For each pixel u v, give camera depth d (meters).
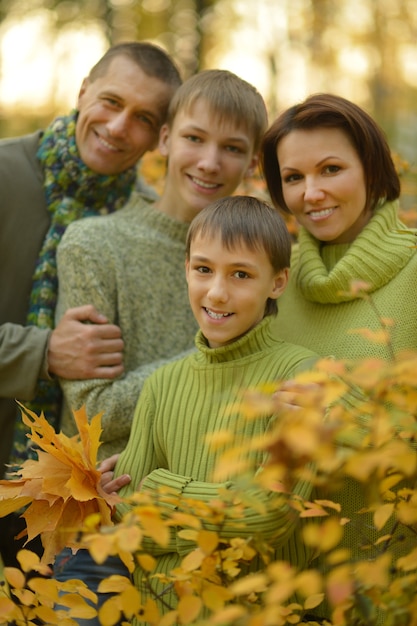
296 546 1.52
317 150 1.74
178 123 2.08
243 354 1.62
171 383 1.71
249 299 1.59
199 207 2.07
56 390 2.11
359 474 0.95
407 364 1.01
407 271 1.66
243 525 1.30
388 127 6.10
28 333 2.01
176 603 1.49
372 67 6.41
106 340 1.94
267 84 6.32
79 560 1.78
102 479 1.67
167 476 1.55
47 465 1.54
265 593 1.21
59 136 2.29
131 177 2.44
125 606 1.14
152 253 2.06
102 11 6.40
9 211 2.21
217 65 6.71
